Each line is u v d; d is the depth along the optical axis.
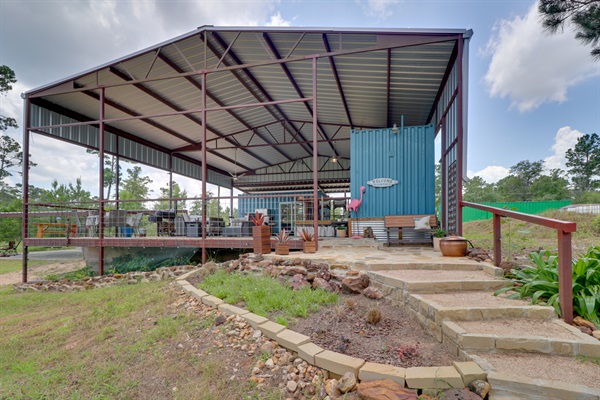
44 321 4.89
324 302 3.79
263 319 3.34
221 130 12.81
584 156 32.03
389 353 2.66
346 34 6.45
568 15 6.36
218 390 2.54
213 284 4.82
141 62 7.97
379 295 3.87
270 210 11.94
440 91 8.38
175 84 9.05
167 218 10.00
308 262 4.80
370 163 7.80
